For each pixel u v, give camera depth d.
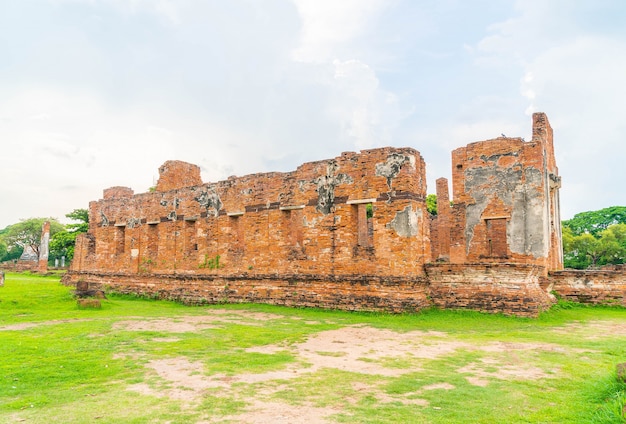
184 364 9.33
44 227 48.22
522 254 20.75
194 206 24.47
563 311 17.88
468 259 22.09
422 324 14.81
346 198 18.88
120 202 28.41
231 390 7.49
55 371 8.67
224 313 17.80
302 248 20.27
